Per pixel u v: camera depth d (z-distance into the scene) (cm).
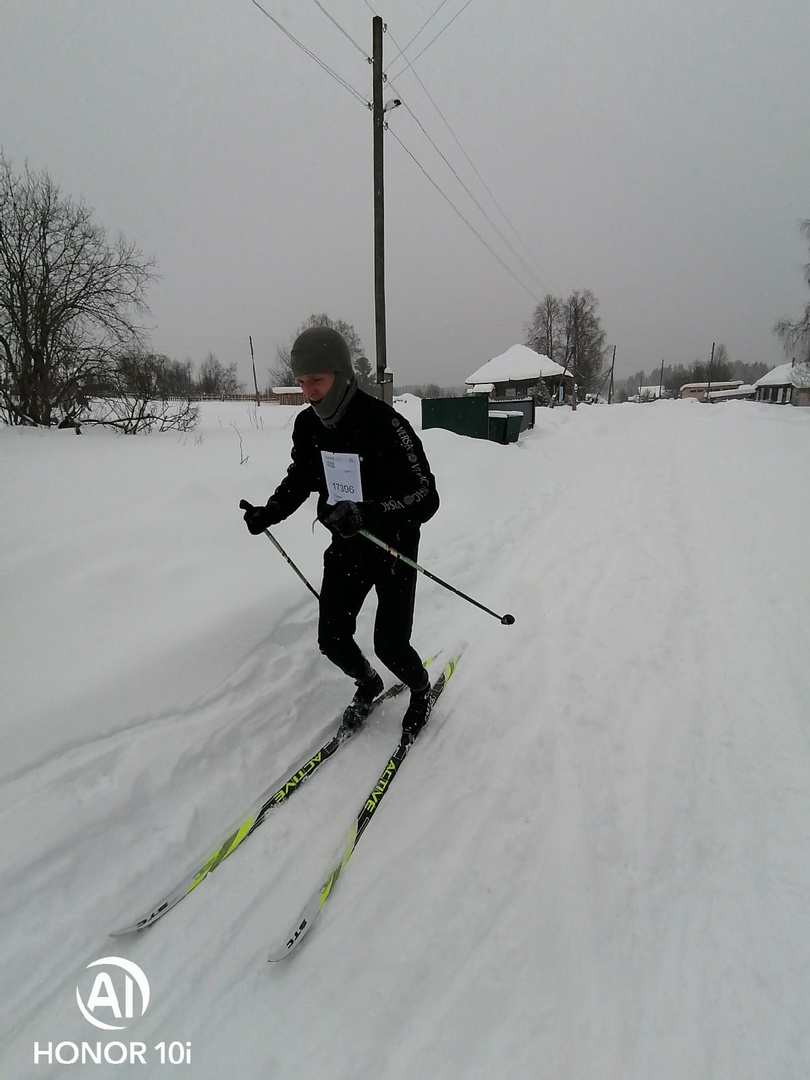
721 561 429
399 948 162
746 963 153
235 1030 143
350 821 207
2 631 240
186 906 175
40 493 443
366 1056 137
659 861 186
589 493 698
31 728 202
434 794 218
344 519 205
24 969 155
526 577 427
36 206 1035
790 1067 129
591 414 2292
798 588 365
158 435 1024
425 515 212
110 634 253
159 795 205
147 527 354
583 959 158
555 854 190
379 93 901
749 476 708
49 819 182
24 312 1035
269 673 268
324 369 197
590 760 233
